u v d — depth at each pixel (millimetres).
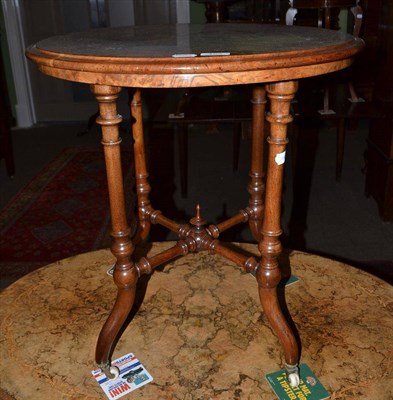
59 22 4430
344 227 2736
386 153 2646
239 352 1412
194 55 1042
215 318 1547
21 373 1350
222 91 3570
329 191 3162
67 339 1469
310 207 2963
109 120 1188
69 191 3219
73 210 2953
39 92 4707
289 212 2908
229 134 4230
